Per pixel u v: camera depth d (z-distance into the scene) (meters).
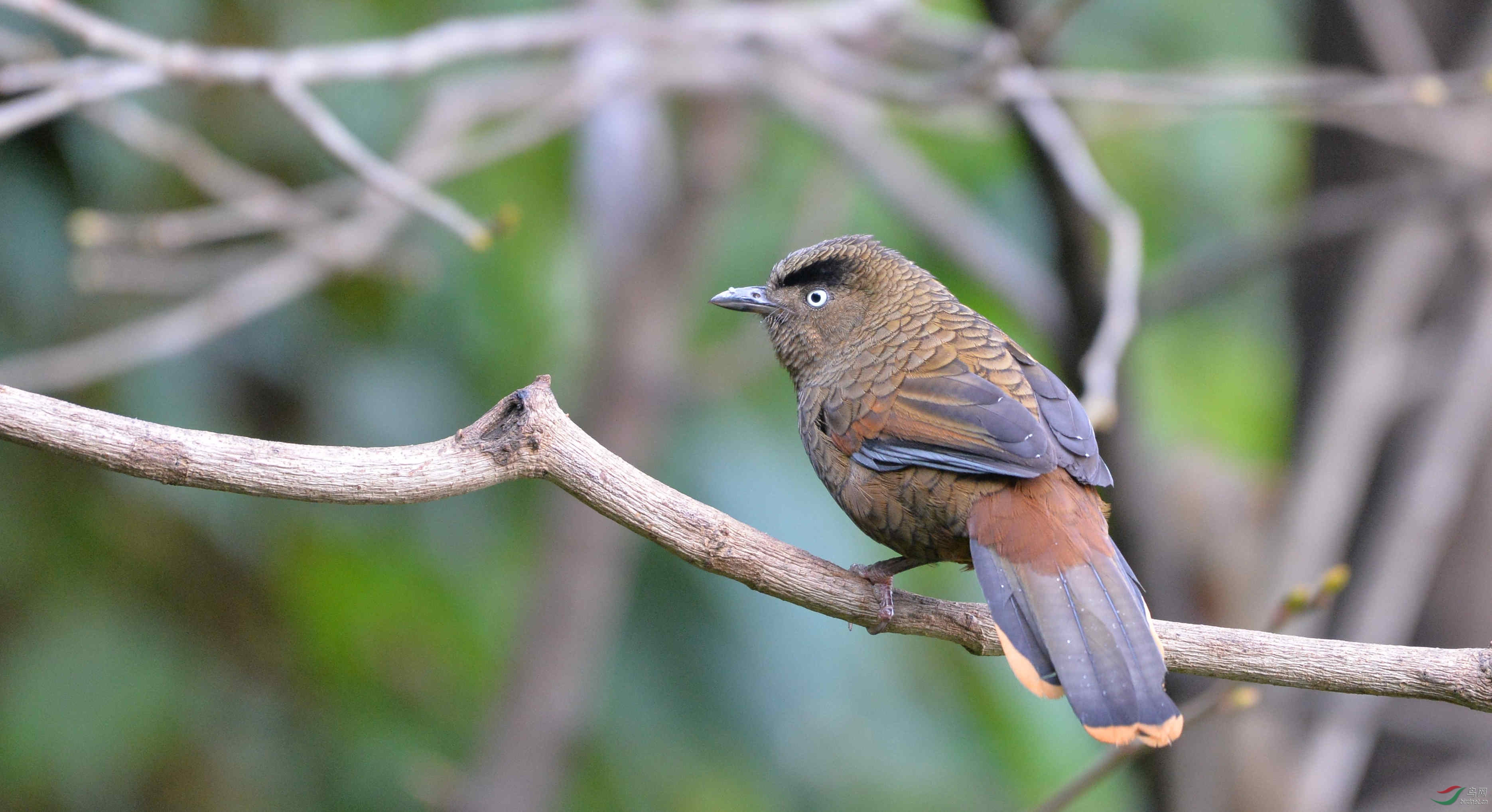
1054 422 7.40
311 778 12.80
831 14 12.05
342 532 13.17
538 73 13.95
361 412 12.72
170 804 12.33
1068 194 11.01
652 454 14.65
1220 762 12.07
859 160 13.63
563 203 15.52
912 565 7.72
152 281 11.82
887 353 7.89
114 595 12.38
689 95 15.23
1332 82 11.03
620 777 13.88
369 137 13.52
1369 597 11.91
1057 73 11.94
